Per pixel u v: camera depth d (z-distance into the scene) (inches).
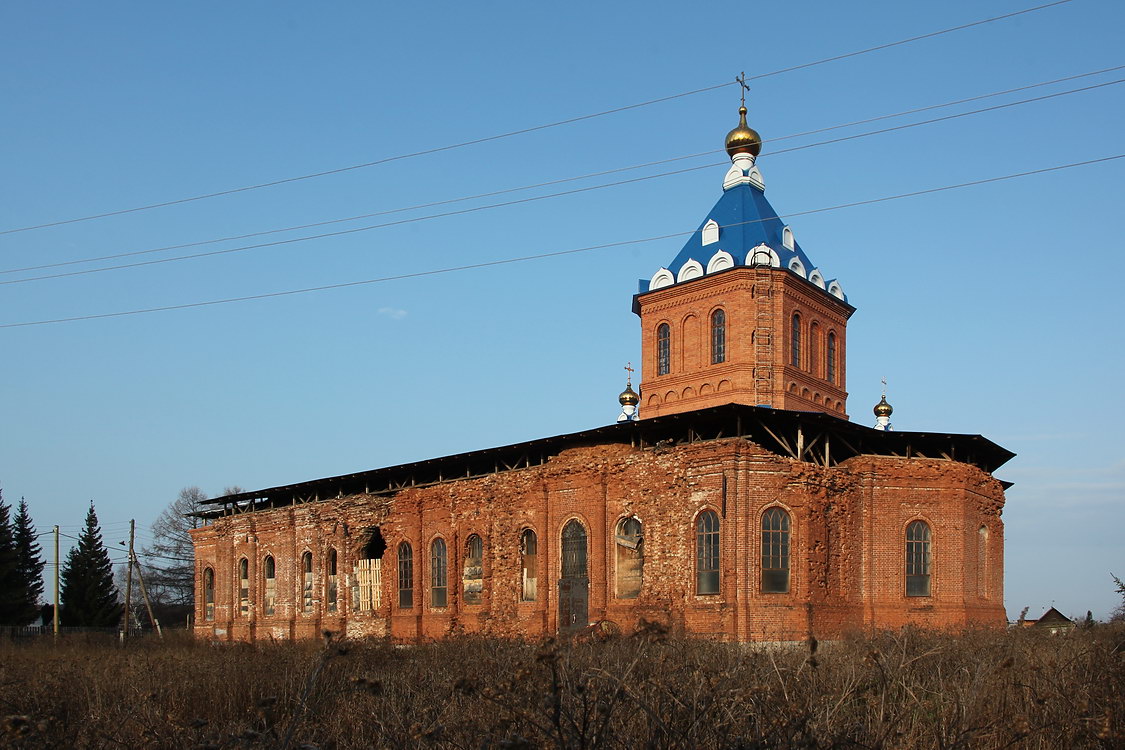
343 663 887.1
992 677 596.4
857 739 454.3
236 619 2554.1
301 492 2442.2
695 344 2126.0
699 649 689.0
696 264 2138.3
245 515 2573.8
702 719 425.1
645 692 455.2
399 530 2148.1
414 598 2069.4
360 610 2204.7
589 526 1749.5
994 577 1745.8
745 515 1537.9
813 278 2169.0
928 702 575.2
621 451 1755.7
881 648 746.8
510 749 332.8
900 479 1667.1
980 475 1728.6
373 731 552.7
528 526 1863.9
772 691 495.5
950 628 1305.4
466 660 847.1
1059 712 517.0
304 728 531.5
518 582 1865.2
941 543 1654.8
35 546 3838.6
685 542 1592.0
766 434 1685.5
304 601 2365.9
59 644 1924.2
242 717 741.3
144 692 709.9
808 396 2117.4
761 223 2142.0
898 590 1627.7
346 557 2246.6
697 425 1662.2
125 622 2773.1
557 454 1887.3
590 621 1695.4
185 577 4291.3
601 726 384.8
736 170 2233.0
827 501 1600.6
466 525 1994.3
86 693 764.6
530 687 495.2
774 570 1549.0
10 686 777.6
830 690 548.4
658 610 1583.4
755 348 2036.2
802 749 410.3
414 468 2117.4
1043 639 840.9
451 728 478.3
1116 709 504.4
